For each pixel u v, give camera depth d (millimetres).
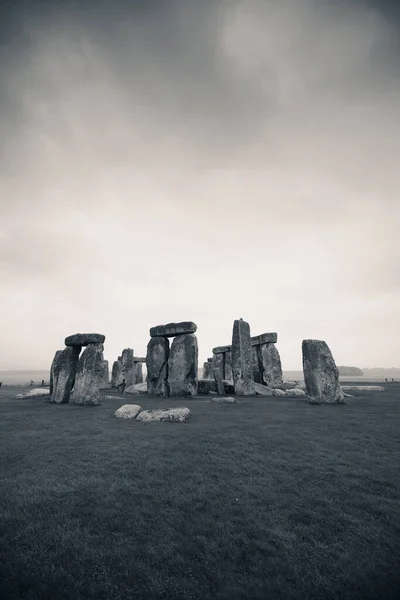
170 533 3527
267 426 8789
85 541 3371
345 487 4727
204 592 2730
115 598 2658
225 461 5828
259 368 24844
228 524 3721
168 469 5406
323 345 14352
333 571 2994
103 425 9062
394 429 8352
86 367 14266
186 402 14719
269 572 2977
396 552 3266
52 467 5512
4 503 4164
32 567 2979
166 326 18422
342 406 12766
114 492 4516
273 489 4652
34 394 18109
